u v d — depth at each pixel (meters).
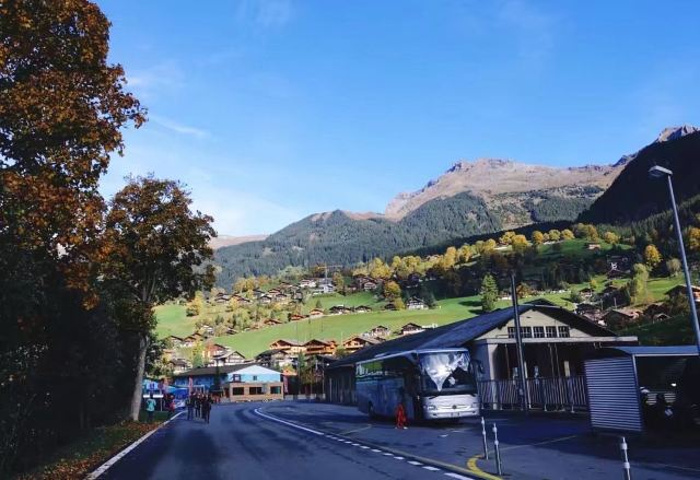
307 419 36.94
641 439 15.99
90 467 14.90
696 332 17.58
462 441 19.41
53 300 18.67
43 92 13.93
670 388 16.55
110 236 16.28
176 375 138.62
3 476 13.13
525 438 19.23
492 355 44.12
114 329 27.89
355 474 12.59
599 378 17.80
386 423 30.56
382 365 32.59
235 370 123.50
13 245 13.05
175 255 35.81
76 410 22.84
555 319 48.12
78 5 15.12
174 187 35.28
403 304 195.62
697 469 11.37
